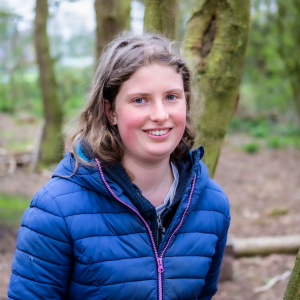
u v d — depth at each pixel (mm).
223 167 9656
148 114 1138
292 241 4129
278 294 3287
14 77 17297
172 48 1228
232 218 5688
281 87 12805
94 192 1171
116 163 1201
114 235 1153
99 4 3049
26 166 8570
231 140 13258
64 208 1128
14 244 4074
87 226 1131
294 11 9414
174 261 1199
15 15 8516
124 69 1133
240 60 1898
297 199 6809
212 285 1514
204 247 1261
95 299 1139
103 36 3121
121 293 1130
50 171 8023
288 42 9844
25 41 14625
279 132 13695
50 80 8148
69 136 1312
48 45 8062
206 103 1874
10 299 1138
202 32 1904
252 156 10898
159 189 1301
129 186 1189
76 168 1151
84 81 15055
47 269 1131
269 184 8023
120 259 1140
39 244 1123
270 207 6309
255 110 15617
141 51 1141
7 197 5988
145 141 1161
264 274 3680
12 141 11617
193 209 1281
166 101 1167
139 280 1146
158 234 1240
